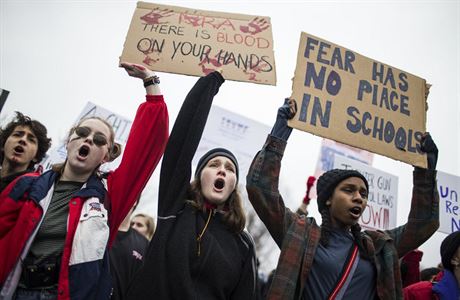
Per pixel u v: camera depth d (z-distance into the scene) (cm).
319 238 228
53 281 191
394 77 290
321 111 255
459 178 459
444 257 279
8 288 188
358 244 231
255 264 239
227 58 269
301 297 217
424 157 273
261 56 272
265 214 227
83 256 192
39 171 316
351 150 529
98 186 217
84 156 215
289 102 250
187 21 281
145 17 281
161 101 244
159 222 222
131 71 253
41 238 198
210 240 224
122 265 282
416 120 285
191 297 201
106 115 430
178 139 236
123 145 427
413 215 257
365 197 240
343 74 272
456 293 269
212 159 250
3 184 280
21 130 307
